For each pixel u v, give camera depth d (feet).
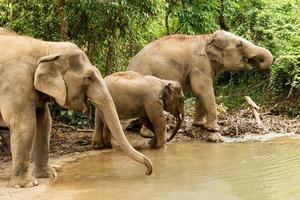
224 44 40.09
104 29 43.78
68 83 26.03
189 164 30.37
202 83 40.06
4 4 44.55
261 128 42.68
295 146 35.65
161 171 28.60
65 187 25.48
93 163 31.35
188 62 40.57
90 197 23.48
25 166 25.88
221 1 62.44
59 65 25.91
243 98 55.88
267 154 32.81
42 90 25.50
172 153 34.22
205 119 41.29
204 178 26.63
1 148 35.73
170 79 39.75
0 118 27.45
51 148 36.09
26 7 43.80
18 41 26.73
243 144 37.24
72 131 41.45
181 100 37.04
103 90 26.32
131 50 48.49
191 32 58.54
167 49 40.29
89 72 26.20
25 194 24.30
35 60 26.22
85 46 45.52
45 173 27.68
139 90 35.96
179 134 41.78
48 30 43.52
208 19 59.26
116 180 26.73
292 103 51.44
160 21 62.28
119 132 26.22
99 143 35.76
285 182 25.22
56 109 42.98
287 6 62.80
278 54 55.16
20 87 25.61
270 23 59.31
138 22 45.16
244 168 28.76
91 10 40.70
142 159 26.11
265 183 25.17
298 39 55.57
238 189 24.22
